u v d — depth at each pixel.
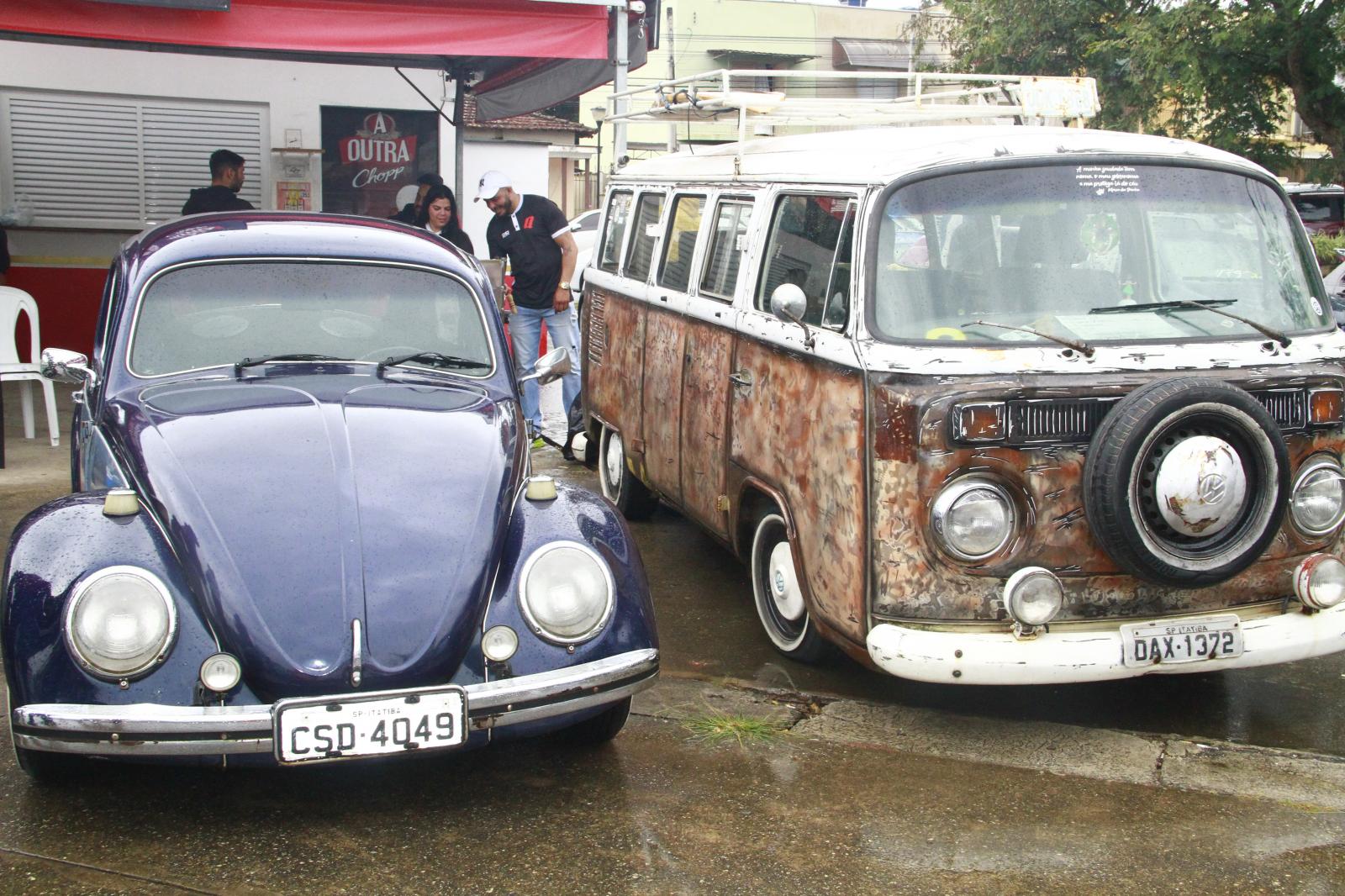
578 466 8.74
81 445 4.79
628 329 6.84
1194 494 3.85
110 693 3.30
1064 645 3.98
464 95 12.01
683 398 5.92
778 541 5.01
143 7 7.29
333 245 4.94
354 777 3.93
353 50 7.61
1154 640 4.02
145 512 3.69
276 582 3.49
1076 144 4.52
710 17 42.16
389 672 3.42
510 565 3.71
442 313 4.95
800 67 43.03
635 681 3.70
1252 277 4.47
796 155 5.29
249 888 3.24
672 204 6.48
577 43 7.94
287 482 3.78
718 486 5.48
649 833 3.59
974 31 28.03
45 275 12.38
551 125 27.12
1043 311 4.22
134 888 3.22
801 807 3.76
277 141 13.05
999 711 4.59
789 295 4.40
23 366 8.12
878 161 4.47
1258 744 4.36
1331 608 4.26
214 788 3.82
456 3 7.70
